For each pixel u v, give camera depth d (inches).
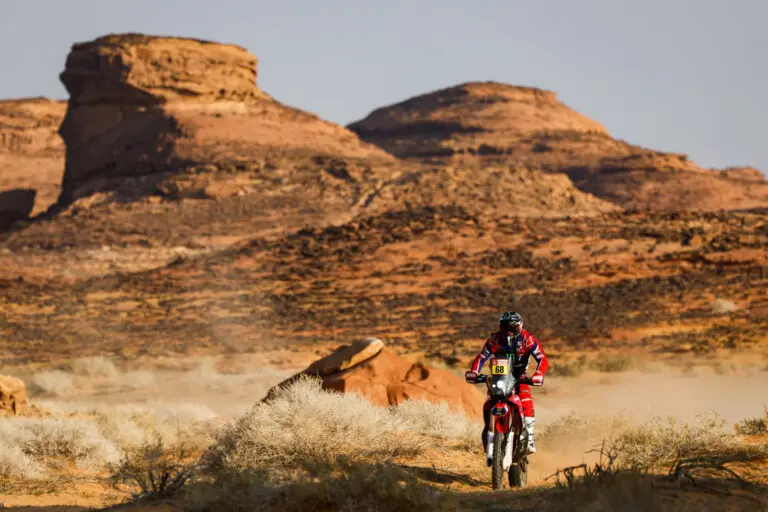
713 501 1007.6
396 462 1517.0
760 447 1379.2
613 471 1169.4
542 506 1021.2
